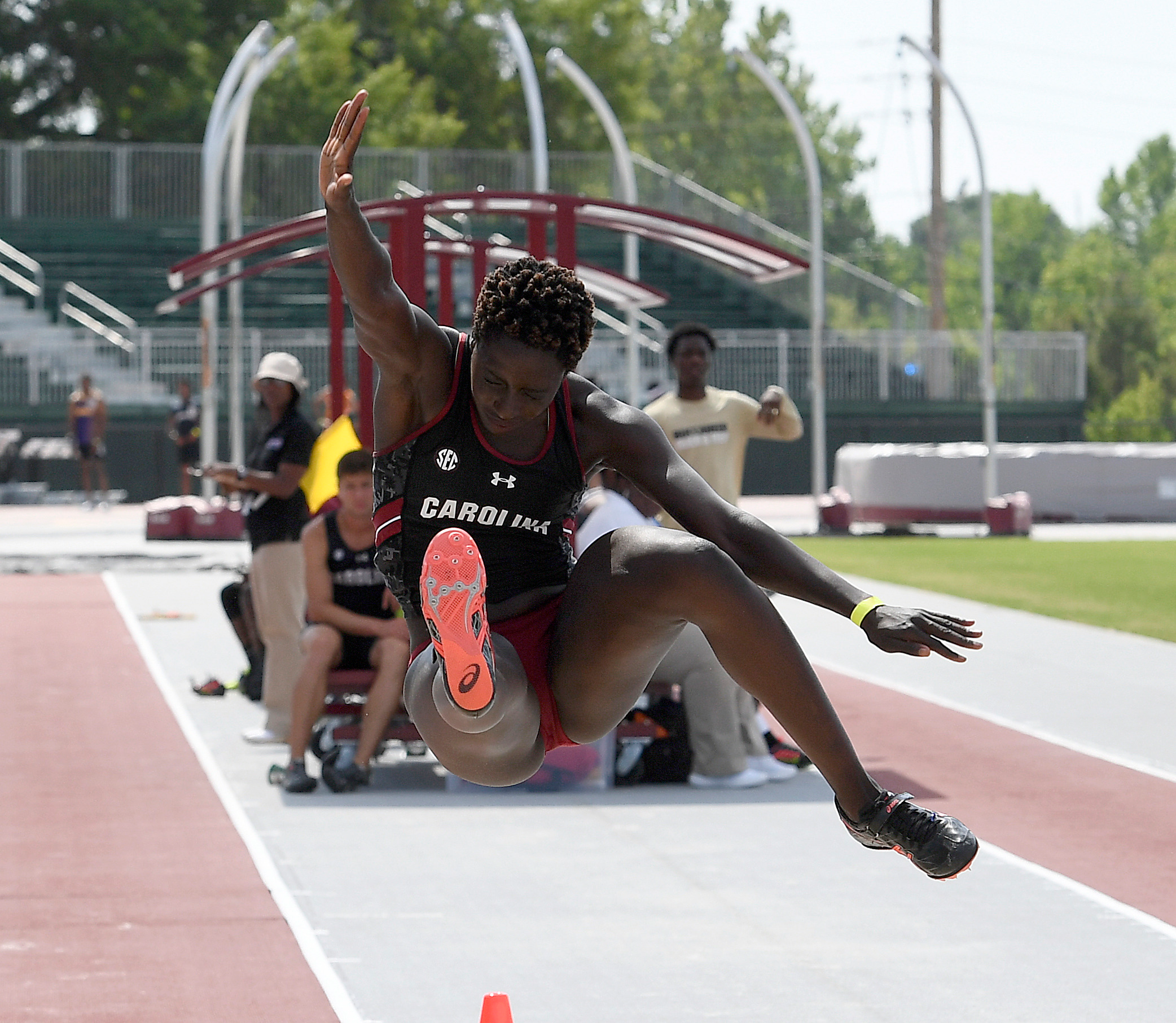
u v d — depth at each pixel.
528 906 22.75
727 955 20.56
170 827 27.23
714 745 30.81
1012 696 41.12
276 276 141.75
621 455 13.48
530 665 13.62
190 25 182.38
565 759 30.52
